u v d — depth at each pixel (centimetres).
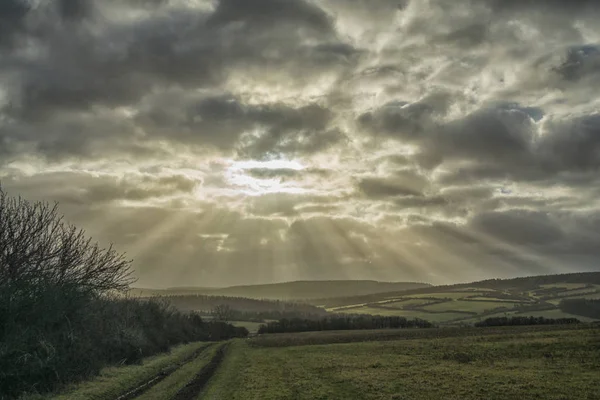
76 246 2931
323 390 2792
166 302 7538
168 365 4300
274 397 2566
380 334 9350
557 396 2362
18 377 2325
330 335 10056
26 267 2516
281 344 8069
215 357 5575
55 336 2764
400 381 3028
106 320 3822
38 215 2627
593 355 3931
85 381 2816
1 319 2358
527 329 8075
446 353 4788
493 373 3216
